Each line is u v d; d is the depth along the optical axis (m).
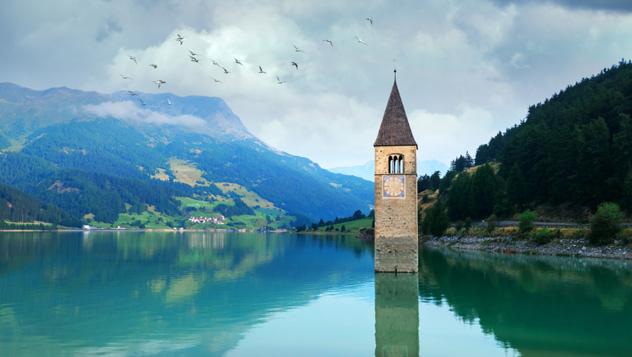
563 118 199.50
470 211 183.25
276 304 61.03
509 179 165.50
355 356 40.50
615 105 169.50
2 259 121.31
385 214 84.00
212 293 69.12
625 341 43.75
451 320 52.16
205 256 135.62
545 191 156.38
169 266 105.69
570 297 63.66
